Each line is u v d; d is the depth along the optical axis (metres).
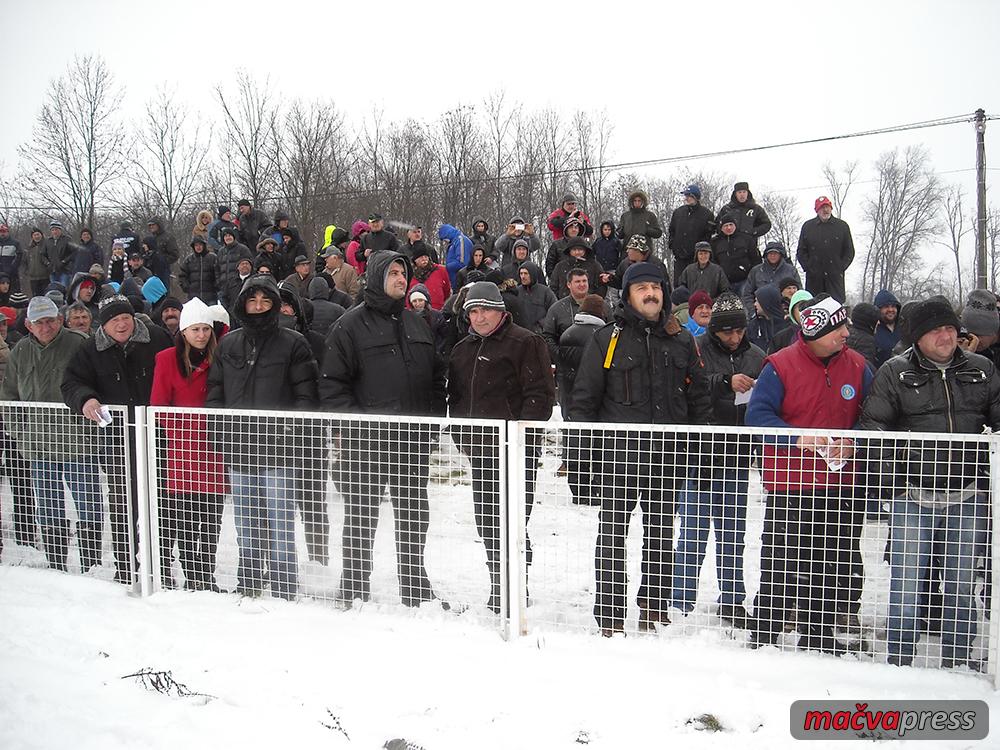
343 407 4.49
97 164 23.42
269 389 4.61
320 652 3.79
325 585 4.35
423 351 4.68
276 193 23.28
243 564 4.52
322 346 5.68
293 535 4.38
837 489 3.66
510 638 3.90
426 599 4.19
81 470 4.91
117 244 13.23
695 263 9.30
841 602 3.67
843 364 3.88
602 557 3.87
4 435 5.16
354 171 24.69
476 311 4.44
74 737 3.16
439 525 4.13
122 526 4.79
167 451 4.61
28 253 14.62
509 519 3.88
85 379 5.02
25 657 3.86
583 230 10.11
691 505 3.80
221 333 5.17
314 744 3.09
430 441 4.08
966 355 3.65
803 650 3.68
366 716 3.27
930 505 3.50
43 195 23.42
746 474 3.73
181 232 23.38
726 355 4.62
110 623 4.20
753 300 9.05
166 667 3.71
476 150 25.81
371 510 4.21
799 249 9.96
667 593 3.86
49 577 4.98
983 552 3.51
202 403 4.85
